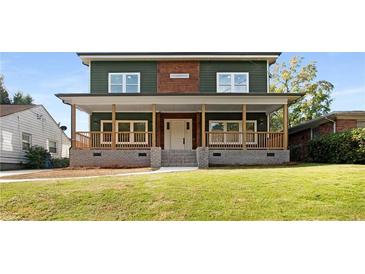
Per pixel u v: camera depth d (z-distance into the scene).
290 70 37.62
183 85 20.89
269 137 19.05
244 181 10.45
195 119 21.17
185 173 12.55
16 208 8.73
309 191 9.24
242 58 20.70
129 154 17.84
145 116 21.02
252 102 18.03
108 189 9.75
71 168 16.70
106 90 20.92
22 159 22.52
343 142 15.52
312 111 36.09
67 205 8.83
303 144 20.58
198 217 8.09
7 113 20.94
